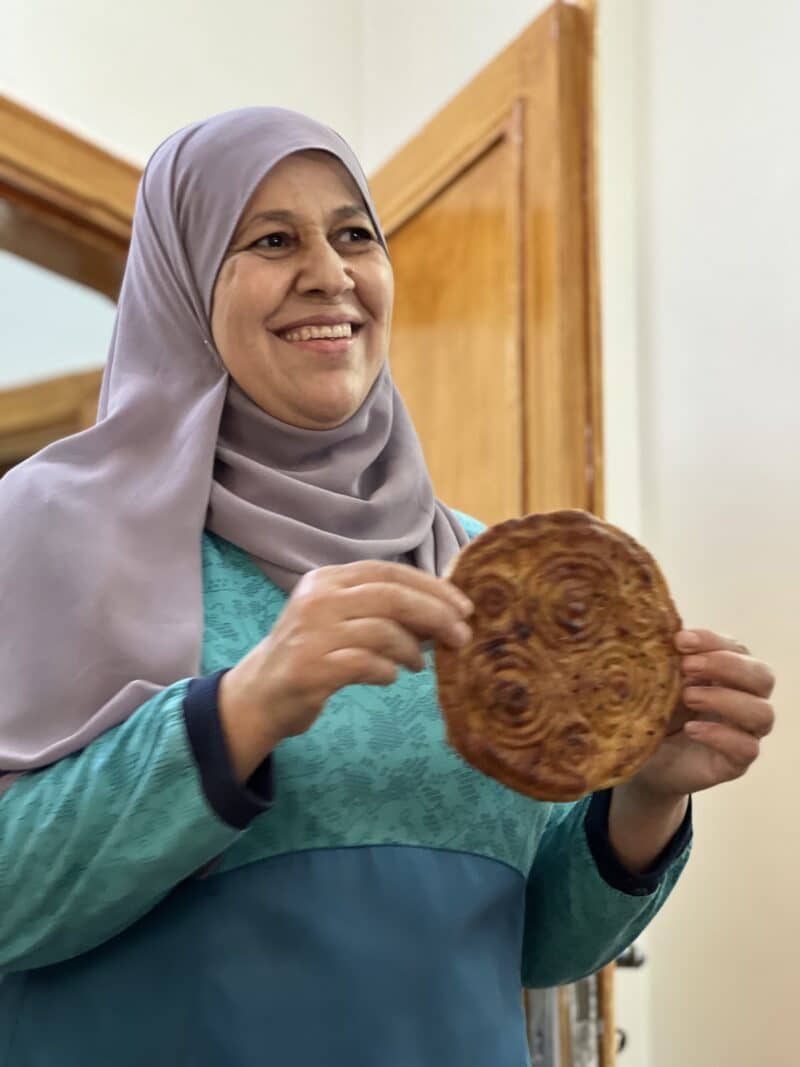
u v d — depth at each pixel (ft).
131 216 7.94
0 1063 3.23
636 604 3.36
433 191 7.36
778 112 6.35
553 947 3.89
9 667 3.32
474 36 8.38
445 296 7.19
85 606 3.34
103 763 3.04
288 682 2.85
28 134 7.50
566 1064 5.57
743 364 6.38
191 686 3.05
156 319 4.03
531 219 6.42
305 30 9.22
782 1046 5.74
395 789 3.34
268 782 3.00
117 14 8.14
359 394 3.82
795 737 5.87
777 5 6.42
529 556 3.32
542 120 6.41
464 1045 3.22
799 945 5.73
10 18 7.60
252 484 3.73
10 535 3.48
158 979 3.13
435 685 3.40
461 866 3.39
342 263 3.80
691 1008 6.28
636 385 7.01
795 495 6.02
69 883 3.02
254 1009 3.07
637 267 7.11
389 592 2.96
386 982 3.16
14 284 12.84
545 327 6.22
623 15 7.34
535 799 3.21
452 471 6.93
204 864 3.05
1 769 3.20
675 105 6.98
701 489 6.54
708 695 3.34
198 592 3.48
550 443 6.11
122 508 3.57
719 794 6.26
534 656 3.25
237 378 3.81
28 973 3.30
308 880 3.20
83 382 11.64
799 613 5.92
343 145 4.07
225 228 3.82
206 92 8.57
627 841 3.71
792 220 6.19
